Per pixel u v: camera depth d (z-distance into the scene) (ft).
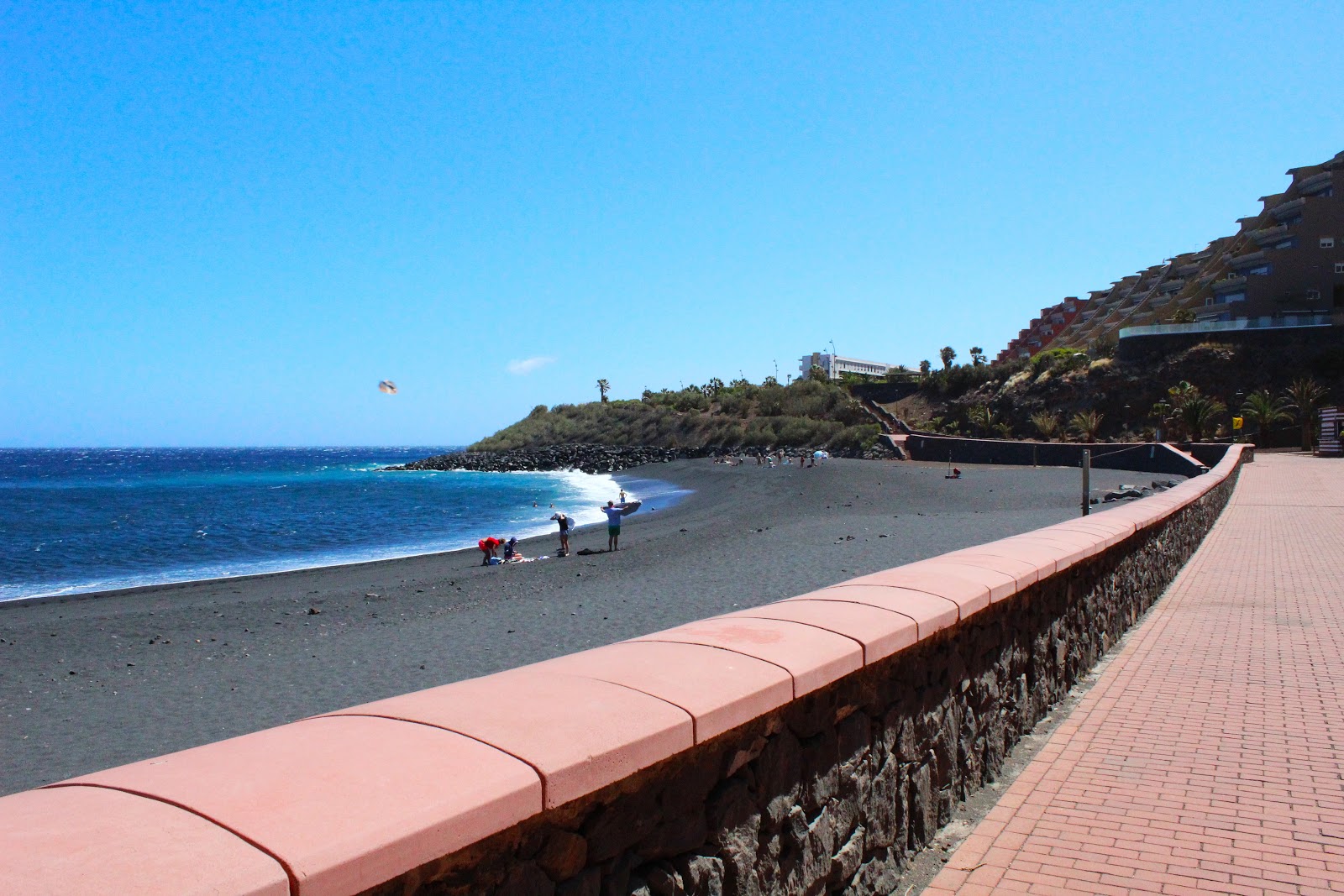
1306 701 18.81
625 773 6.85
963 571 15.21
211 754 6.04
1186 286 265.54
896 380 304.91
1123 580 26.03
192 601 67.77
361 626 53.31
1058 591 19.39
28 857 4.42
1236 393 196.85
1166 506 33.50
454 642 46.60
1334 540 46.09
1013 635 16.43
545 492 216.13
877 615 11.48
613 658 8.88
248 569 94.79
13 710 37.24
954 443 222.48
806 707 9.70
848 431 268.21
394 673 41.11
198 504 194.39
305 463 566.36
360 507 179.11
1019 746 16.46
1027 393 237.86
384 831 5.18
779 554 71.97
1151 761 15.51
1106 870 11.51
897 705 11.76
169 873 4.45
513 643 45.47
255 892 4.51
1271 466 115.75
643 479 248.11
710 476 218.59
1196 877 11.27
